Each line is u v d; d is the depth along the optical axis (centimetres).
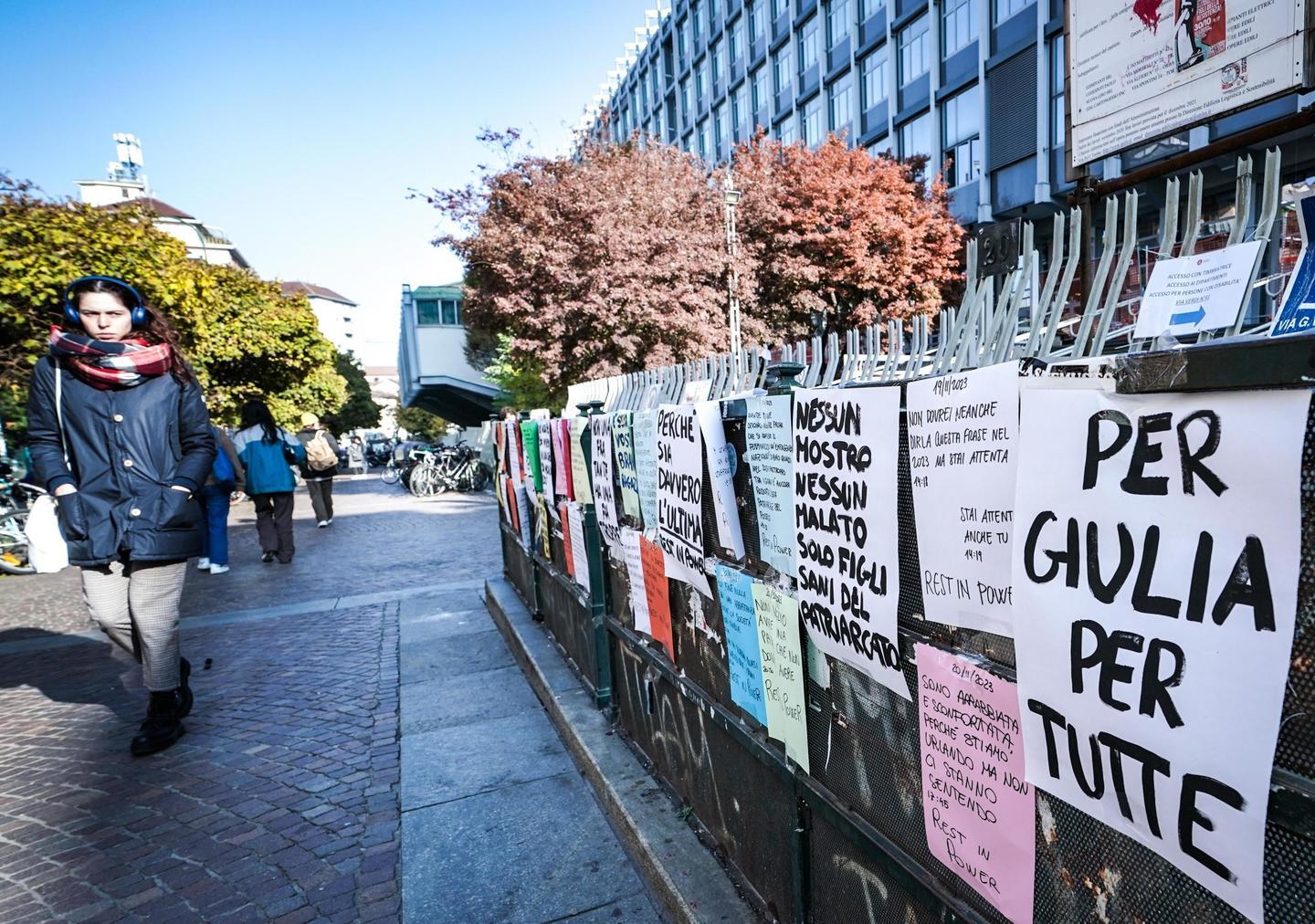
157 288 945
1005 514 112
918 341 187
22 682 495
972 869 131
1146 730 93
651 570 275
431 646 529
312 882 266
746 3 2909
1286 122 219
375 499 1703
